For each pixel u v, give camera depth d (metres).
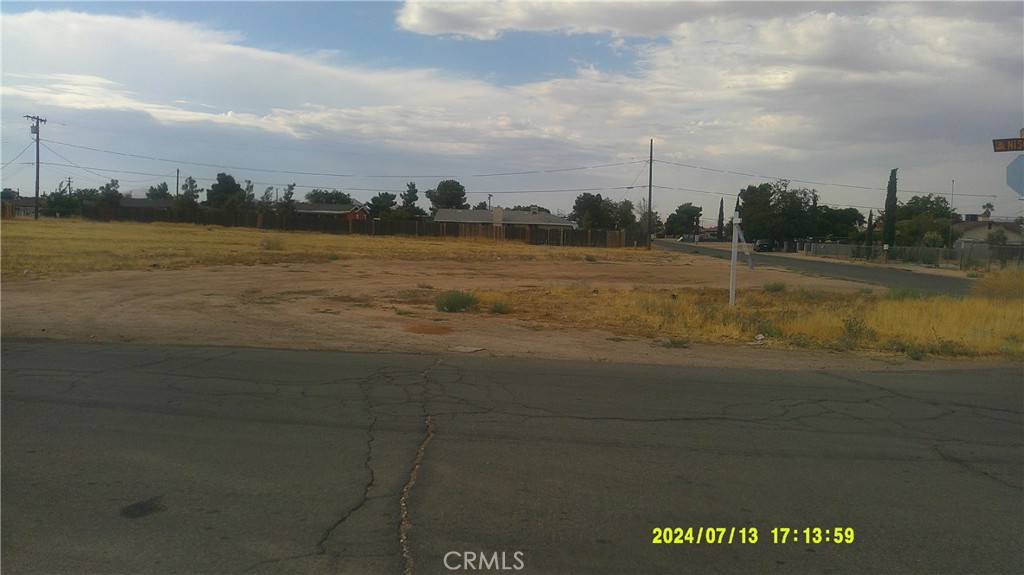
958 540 5.05
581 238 93.31
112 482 5.78
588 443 7.06
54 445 6.70
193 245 50.69
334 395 8.88
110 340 13.00
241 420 7.66
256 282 26.56
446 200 158.00
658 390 9.59
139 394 8.76
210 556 4.55
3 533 4.84
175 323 15.35
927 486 6.10
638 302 20.84
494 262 49.03
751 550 4.82
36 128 85.50
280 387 9.28
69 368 10.28
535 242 92.75
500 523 5.11
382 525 5.04
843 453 6.98
